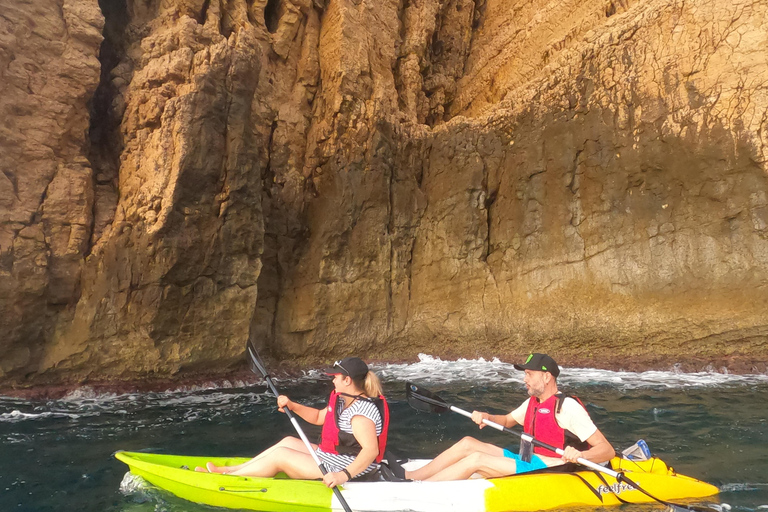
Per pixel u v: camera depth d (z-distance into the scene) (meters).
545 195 9.95
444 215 10.55
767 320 7.96
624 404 6.23
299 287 9.77
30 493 3.62
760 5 8.54
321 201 10.09
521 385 7.77
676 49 9.04
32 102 7.20
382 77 10.98
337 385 3.38
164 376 7.56
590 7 10.75
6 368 6.71
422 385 7.82
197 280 7.86
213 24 8.99
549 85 10.16
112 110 8.25
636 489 3.32
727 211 8.47
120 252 7.48
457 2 13.53
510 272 10.05
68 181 7.39
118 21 8.75
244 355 8.34
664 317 8.59
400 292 10.36
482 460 3.53
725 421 5.42
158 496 3.50
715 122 8.63
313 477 3.43
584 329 9.13
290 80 10.66
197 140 7.71
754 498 3.49
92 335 7.20
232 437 5.16
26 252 6.89
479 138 10.69
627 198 9.20
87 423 5.59
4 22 7.01
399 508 3.18
